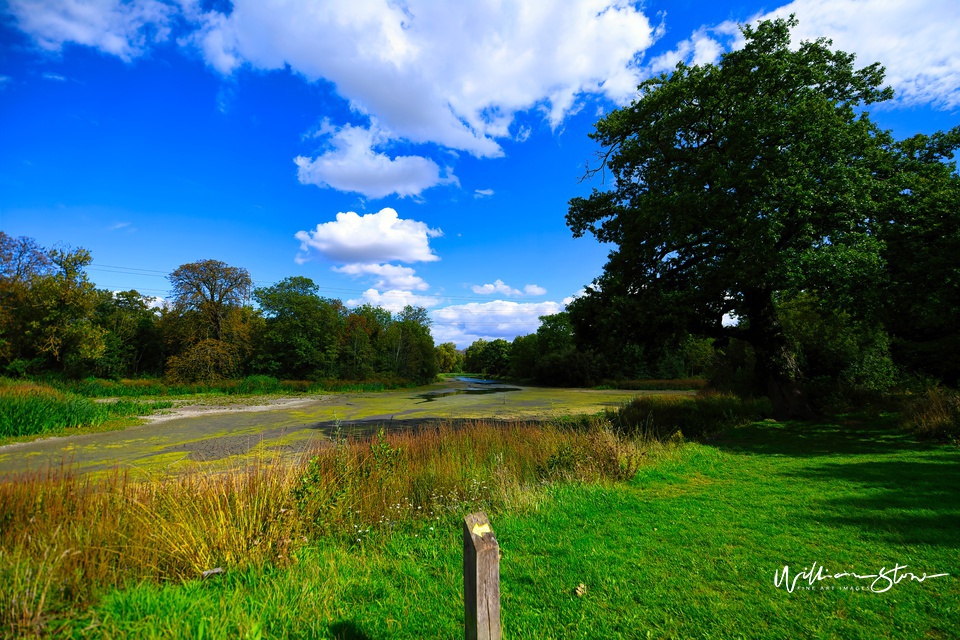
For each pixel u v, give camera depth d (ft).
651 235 50.47
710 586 12.00
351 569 13.15
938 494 19.97
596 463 26.21
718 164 44.55
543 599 11.39
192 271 137.28
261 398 112.88
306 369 160.97
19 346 106.01
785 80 45.50
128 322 153.89
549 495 21.13
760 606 10.89
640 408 58.13
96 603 10.12
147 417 69.92
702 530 16.35
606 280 55.21
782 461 29.14
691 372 183.21
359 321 203.00
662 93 51.60
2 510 13.55
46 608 9.23
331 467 21.21
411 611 10.55
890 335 57.06
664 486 23.48
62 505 14.20
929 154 49.73
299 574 12.58
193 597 10.62
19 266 109.50
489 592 7.57
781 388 50.11
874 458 28.73
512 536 16.07
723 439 39.81
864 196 42.52
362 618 10.19
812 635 9.66
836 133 42.01
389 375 191.42
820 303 46.11
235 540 13.37
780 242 46.85
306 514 16.10
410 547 15.30
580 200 60.75
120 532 13.01
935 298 40.16
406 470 24.31
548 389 168.66
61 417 55.47
